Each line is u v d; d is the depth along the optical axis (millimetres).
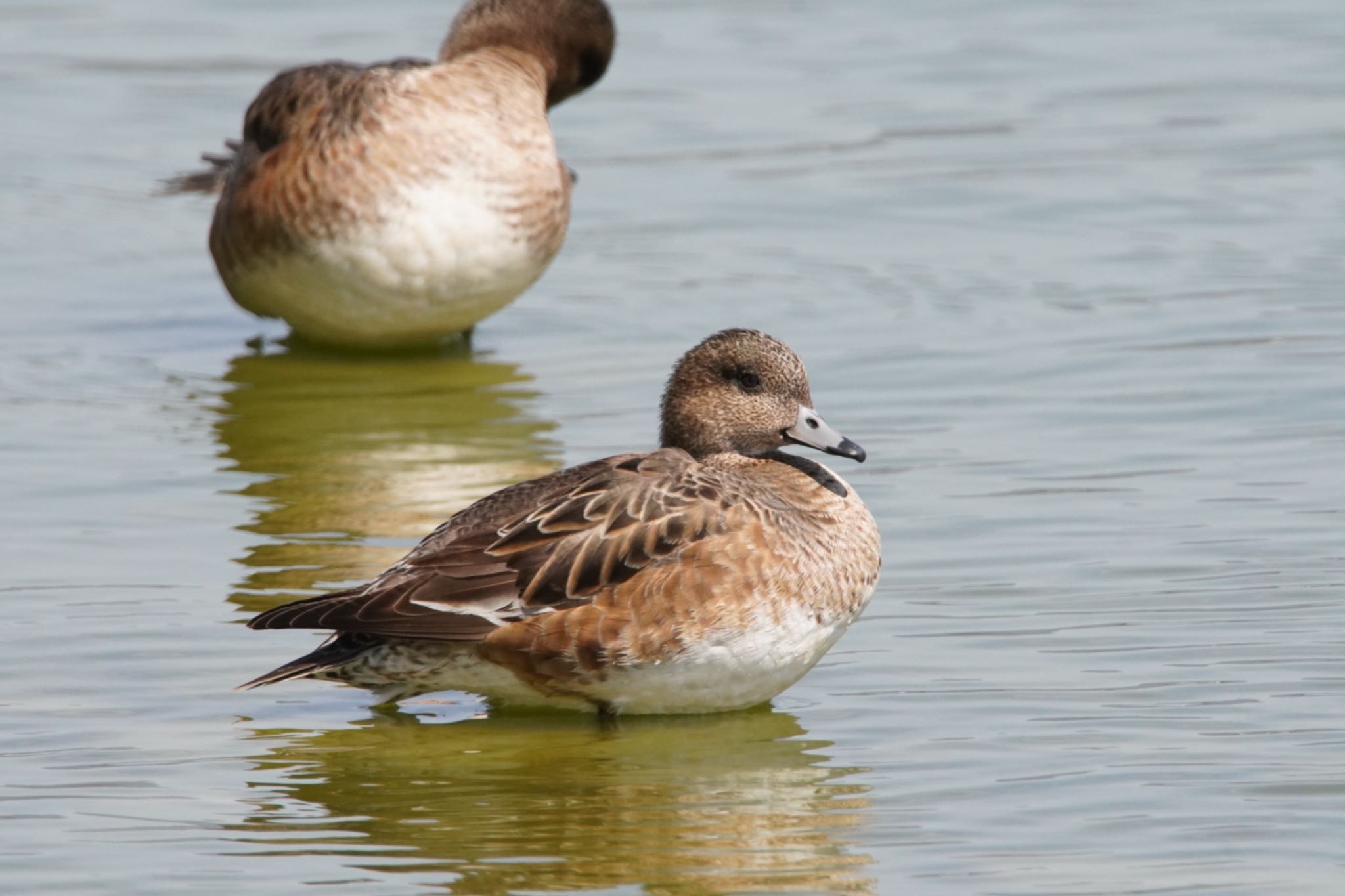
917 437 14984
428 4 29156
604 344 17719
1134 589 12047
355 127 16594
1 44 27734
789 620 10547
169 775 9953
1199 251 19531
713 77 26062
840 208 21375
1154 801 9430
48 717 10562
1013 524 13188
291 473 14516
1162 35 27578
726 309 18453
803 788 9742
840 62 26609
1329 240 19625
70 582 12352
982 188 21844
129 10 29312
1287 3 29000
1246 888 8570
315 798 9695
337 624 10109
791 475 11281
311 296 17078
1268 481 13812
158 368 17219
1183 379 16062
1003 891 8609
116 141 24203
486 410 16016
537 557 10430
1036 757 9969
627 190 22219
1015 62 26500
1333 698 10492
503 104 17016
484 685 10594
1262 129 23516
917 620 11781
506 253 16969
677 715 10820
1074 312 17938
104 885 8711
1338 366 16172
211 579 12406
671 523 10477
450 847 9109
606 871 8836
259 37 27844
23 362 17281
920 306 18281
